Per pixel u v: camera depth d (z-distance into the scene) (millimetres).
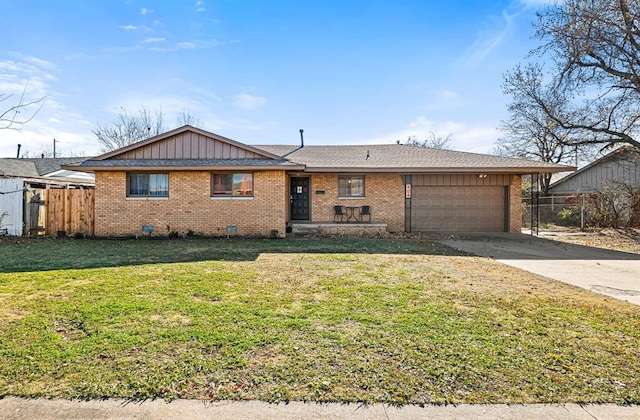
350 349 3361
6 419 2365
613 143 18453
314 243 11109
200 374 2902
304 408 2506
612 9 14867
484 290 5520
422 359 3184
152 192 12906
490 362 3141
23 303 4570
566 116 18750
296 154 16531
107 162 12562
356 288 5508
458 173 14930
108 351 3268
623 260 8859
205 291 5230
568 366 3088
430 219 15391
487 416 2430
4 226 12445
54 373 2893
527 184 28797
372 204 15305
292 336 3639
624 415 2451
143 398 2596
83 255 8438
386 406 2531
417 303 4766
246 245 10547
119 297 4875
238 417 2410
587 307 4719
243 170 12656
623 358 3254
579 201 19094
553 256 9438
